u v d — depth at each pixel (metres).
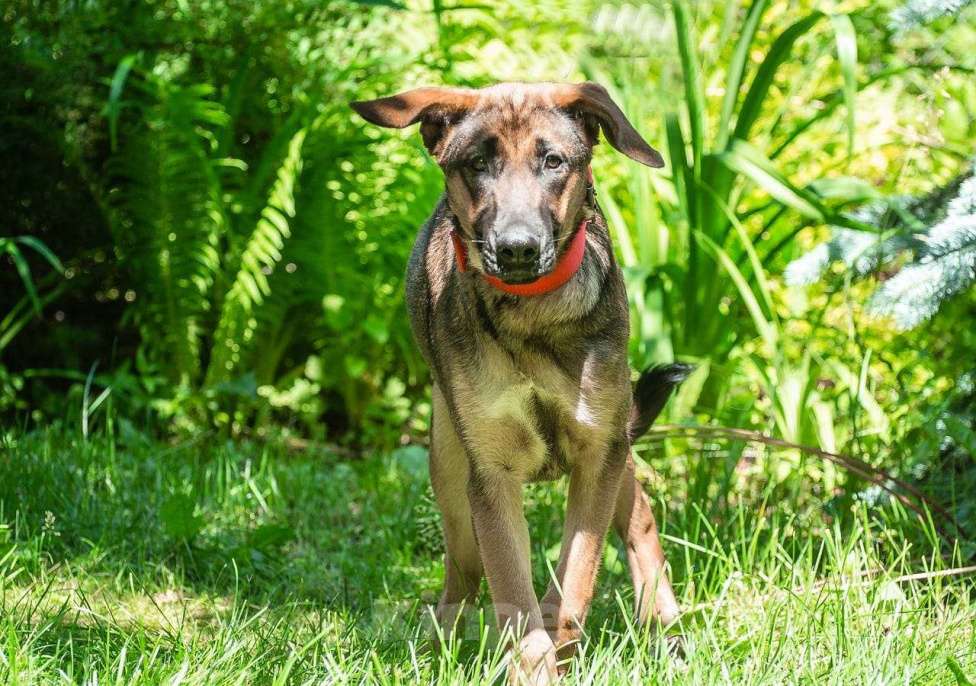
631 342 5.62
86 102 6.22
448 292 3.49
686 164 5.44
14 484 4.77
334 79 6.45
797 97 6.54
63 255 6.43
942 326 5.25
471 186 3.26
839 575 3.70
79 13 6.22
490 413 3.41
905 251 4.55
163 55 6.53
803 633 3.35
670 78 6.19
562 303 3.31
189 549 4.39
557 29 6.66
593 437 3.41
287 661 3.04
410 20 6.87
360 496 5.57
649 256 5.73
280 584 4.26
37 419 6.23
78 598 3.96
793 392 5.01
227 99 6.50
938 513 4.18
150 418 6.44
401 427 6.82
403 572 4.51
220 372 6.41
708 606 3.72
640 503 3.89
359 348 6.68
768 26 6.59
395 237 6.50
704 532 4.35
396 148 6.52
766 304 5.25
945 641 3.30
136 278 6.51
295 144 6.15
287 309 6.81
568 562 3.42
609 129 3.36
